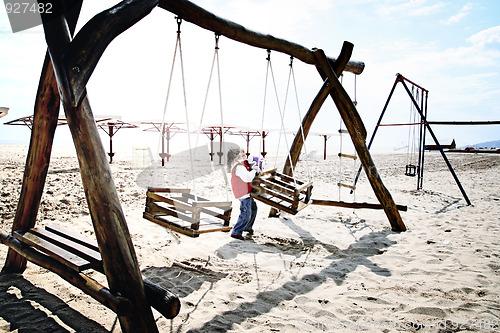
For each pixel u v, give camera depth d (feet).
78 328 8.01
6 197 21.47
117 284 6.79
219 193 29.78
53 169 40.86
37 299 9.36
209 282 11.09
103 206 6.76
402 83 26.25
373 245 15.58
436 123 26.40
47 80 9.45
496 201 26.53
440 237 16.42
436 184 37.78
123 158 74.59
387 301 9.73
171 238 15.92
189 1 9.91
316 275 11.75
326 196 29.17
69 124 6.79
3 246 13.74
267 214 22.35
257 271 12.20
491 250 13.97
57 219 17.97
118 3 7.32
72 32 8.51
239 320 8.63
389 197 17.94
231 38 11.93
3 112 11.93
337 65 18.75
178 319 8.60
